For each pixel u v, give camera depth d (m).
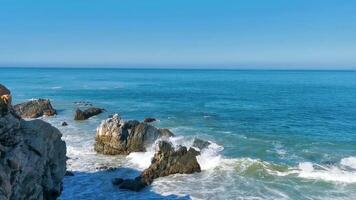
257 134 42.03
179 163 27.73
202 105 70.06
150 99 80.62
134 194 24.05
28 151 16.42
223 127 46.41
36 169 16.73
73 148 35.38
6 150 15.00
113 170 28.89
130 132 33.88
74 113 58.50
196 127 46.12
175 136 36.75
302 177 26.66
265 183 25.67
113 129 33.59
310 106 70.06
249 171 27.84
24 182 15.71
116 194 24.06
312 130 44.94
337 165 29.81
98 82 150.25
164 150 27.94
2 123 15.55
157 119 52.09
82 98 81.75
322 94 98.19
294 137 40.53
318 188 24.70
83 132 42.75
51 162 19.09
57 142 19.80
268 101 78.69
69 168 29.31
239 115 57.09
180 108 65.00
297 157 32.41
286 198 23.03
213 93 98.56
